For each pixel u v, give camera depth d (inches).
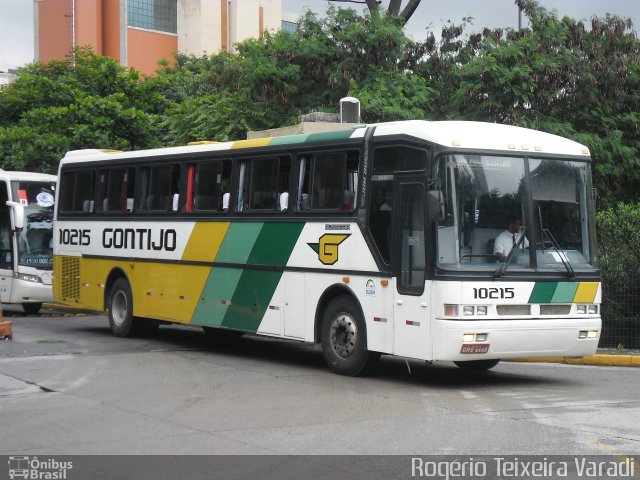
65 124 1192.8
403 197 483.5
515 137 490.0
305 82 1075.3
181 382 491.2
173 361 581.3
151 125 1216.2
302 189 552.4
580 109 997.8
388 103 965.2
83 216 764.0
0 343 659.4
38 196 994.1
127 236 709.3
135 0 3065.9
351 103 717.9
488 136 482.3
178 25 3112.7
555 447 327.3
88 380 495.5
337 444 333.1
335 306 524.1
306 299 541.6
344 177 523.5
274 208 570.3
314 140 546.0
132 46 3046.3
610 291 661.9
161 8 3132.4
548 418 385.4
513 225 477.4
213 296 618.2
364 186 506.9
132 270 703.7
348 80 1020.5
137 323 715.4
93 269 749.3
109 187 735.7
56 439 347.3
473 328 457.1
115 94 1220.5
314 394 451.8
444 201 464.8
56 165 1184.2
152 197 685.9
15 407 414.3
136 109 1236.5
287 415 392.8
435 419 382.9
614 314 661.3
